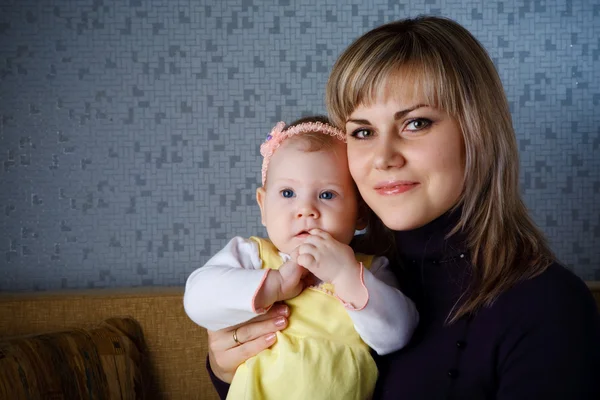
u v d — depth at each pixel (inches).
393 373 39.4
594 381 33.6
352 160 39.4
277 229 43.2
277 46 80.2
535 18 79.9
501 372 35.4
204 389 71.3
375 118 37.5
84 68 79.4
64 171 79.9
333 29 80.2
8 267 79.8
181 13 79.7
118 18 79.4
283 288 40.3
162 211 80.5
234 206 80.6
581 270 80.5
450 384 36.3
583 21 79.8
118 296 72.0
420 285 41.8
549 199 80.5
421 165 36.7
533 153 80.4
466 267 39.5
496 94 38.9
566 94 80.1
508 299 36.2
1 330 71.3
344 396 38.5
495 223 38.3
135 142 80.0
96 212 80.3
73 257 80.4
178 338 71.6
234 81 80.2
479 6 79.8
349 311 38.2
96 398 62.5
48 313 71.6
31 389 57.3
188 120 80.2
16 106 79.2
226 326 41.6
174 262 80.8
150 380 71.2
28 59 79.1
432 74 36.2
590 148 80.4
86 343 65.0
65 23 79.1
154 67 79.7
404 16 80.0
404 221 37.7
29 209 79.9
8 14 78.9
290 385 38.8
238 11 79.8
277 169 43.7
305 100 80.5
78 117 79.6
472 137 37.3
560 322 34.4
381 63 36.9
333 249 39.1
